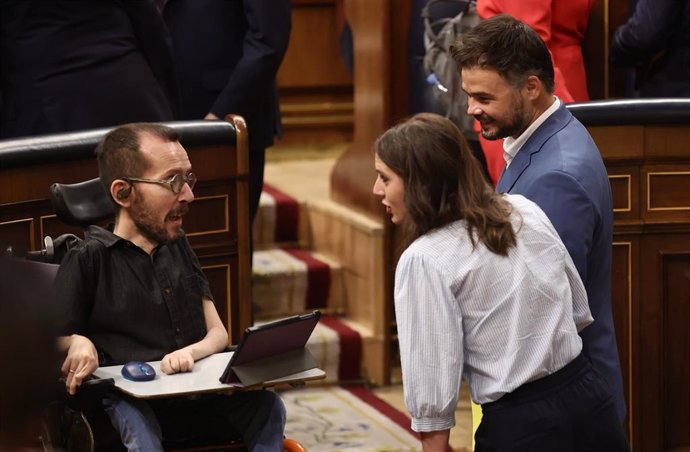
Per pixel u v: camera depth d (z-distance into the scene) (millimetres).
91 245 5332
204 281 5668
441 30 8797
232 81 8594
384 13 9789
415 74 9727
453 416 4891
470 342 4906
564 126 5609
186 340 5504
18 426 2680
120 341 5391
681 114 7273
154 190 5309
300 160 13852
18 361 2707
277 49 8586
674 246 7477
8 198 6137
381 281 10047
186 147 6746
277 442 5340
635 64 8633
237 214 6973
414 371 4789
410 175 4859
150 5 7727
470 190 4895
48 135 6352
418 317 4797
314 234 11312
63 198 5508
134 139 5336
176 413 5551
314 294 10648
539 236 4961
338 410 9453
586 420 4977
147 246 5473
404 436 8828
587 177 5410
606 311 5602
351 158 10750
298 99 14094
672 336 7586
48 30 7469
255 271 10430
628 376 7531
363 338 10133
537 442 4895
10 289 2781
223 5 8836
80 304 5250
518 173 5598
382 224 10039
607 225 5539
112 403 5121
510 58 5445
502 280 4840
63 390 4922
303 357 5215
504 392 4867
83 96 7484
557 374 4961
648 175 7379
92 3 7520
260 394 5496
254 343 4949
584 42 9055
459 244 4836
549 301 4906
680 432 7652
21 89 7520
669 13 8062
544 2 7414
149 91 7715
